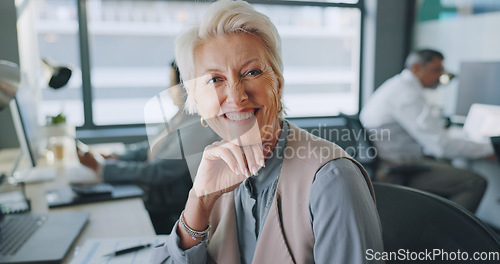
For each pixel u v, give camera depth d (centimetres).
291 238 69
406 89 250
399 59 433
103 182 165
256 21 63
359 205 65
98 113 368
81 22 353
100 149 196
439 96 368
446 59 375
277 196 71
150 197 163
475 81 292
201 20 63
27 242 107
